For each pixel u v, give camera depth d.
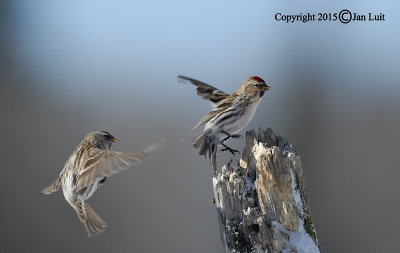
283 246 6.27
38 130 16.12
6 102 16.84
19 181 14.32
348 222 14.02
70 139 16.33
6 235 13.43
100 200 15.62
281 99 18.59
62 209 13.91
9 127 15.96
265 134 6.95
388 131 16.52
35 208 13.84
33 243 13.49
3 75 17.62
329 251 13.77
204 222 15.59
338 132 16.88
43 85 18.20
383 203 14.27
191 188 16.48
